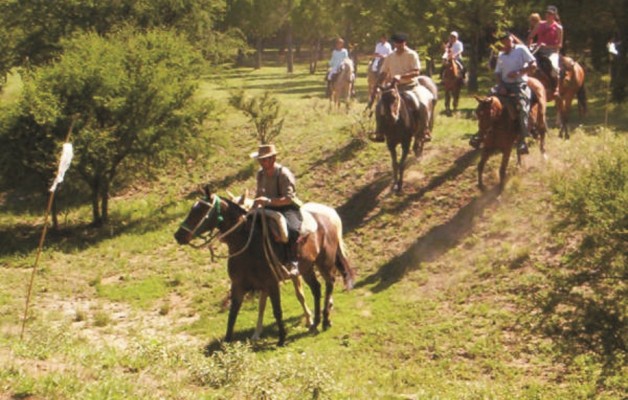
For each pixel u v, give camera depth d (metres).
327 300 14.65
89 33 25.89
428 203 18.81
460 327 14.04
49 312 16.56
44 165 21.91
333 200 20.66
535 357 12.80
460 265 16.14
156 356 10.84
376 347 13.83
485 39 48.31
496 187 18.36
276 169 13.37
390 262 17.14
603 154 11.62
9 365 9.13
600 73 38.03
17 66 32.66
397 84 19.25
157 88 23.12
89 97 22.80
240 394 9.58
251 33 73.25
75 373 9.12
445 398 11.33
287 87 49.66
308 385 10.01
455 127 23.41
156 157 23.91
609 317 10.65
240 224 13.33
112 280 18.95
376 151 22.33
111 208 24.66
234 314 13.95
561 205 11.57
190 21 36.06
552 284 11.54
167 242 21.06
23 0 32.31
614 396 11.48
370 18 50.44
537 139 19.17
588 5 35.06
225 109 25.95
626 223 10.56
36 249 21.33
